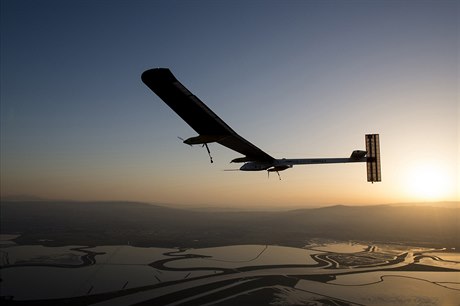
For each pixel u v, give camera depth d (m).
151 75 18.91
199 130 23.50
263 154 29.03
